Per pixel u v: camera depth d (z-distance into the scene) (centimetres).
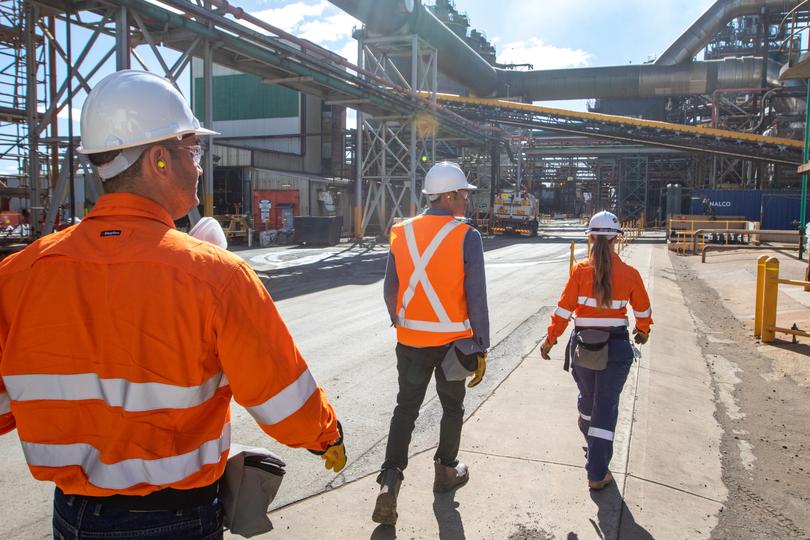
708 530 345
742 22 5466
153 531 139
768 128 4597
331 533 325
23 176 2155
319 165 4397
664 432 489
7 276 143
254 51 1881
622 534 332
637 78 4628
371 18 2639
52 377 138
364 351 771
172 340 137
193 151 161
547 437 463
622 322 381
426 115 3225
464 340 336
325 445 160
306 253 2500
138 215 146
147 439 137
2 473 411
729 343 881
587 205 9350
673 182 6225
